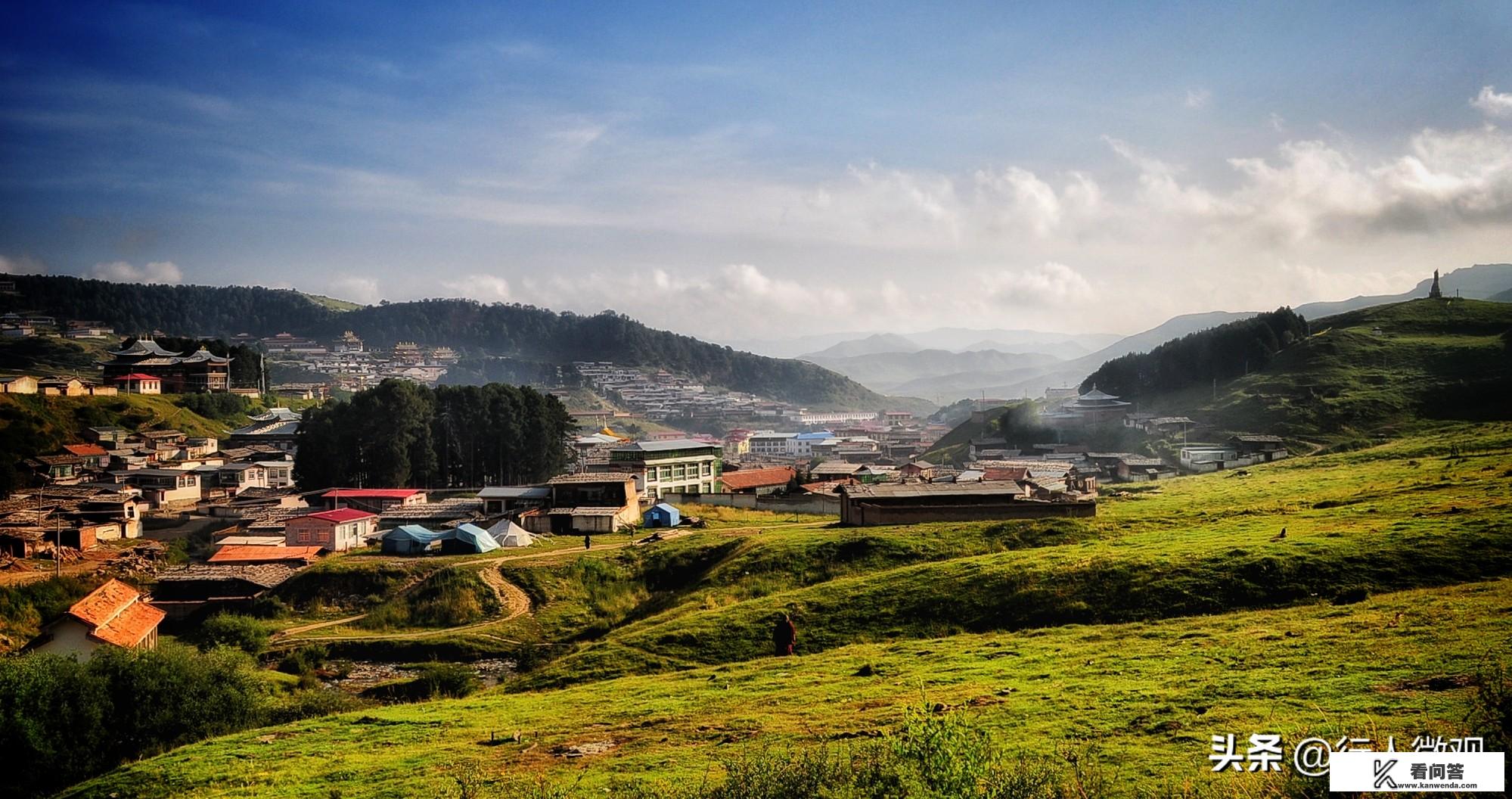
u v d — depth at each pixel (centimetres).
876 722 3020
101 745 4075
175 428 18850
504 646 7138
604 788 2569
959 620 5188
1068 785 2061
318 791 2872
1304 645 3481
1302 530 5875
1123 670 3481
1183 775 2169
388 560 9156
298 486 14962
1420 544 4944
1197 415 19262
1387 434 15800
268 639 7388
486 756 3142
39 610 8488
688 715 3506
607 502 11500
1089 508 8025
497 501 11931
